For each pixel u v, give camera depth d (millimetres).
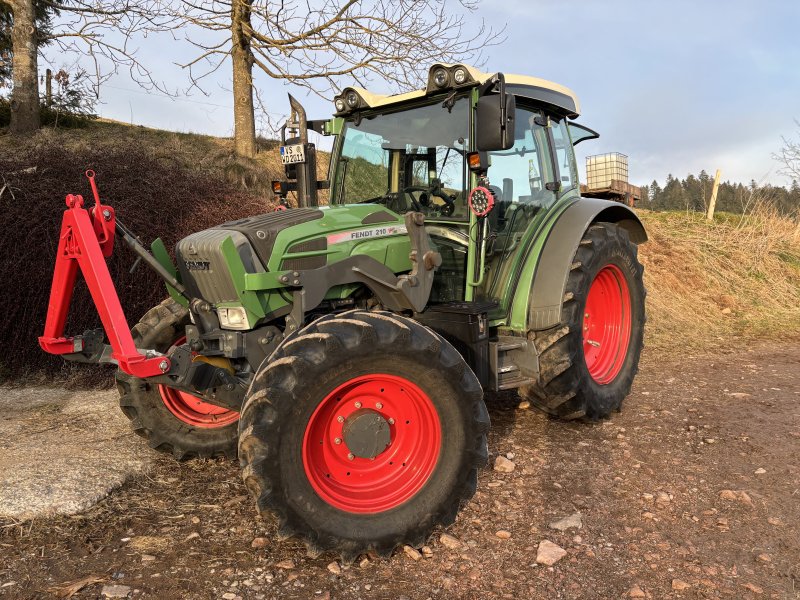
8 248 5191
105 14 10016
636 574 2387
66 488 3002
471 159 3271
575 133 4883
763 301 9414
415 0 9523
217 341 2961
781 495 3072
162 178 5688
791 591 2275
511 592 2271
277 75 10242
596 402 4039
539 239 3918
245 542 2619
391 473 2646
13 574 2348
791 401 4746
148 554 2504
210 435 3533
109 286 2635
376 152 3949
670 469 3400
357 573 2398
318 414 2475
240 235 2902
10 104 12148
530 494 3080
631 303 4508
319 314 3127
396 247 3268
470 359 3293
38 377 5180
